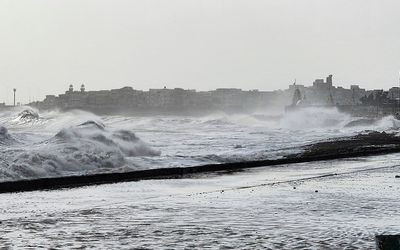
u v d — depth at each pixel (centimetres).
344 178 2869
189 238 1310
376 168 3522
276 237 1308
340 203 1905
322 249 1167
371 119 15788
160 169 3164
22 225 1498
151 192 2322
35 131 10688
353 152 4928
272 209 1780
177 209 1806
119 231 1405
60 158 3234
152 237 1323
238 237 1315
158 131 11450
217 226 1470
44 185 2559
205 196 2164
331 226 1450
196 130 12138
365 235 1320
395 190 2284
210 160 4250
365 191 2261
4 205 1919
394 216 1608
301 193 2223
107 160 3481
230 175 3145
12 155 3098
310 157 4275
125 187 2522
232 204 1916
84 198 2122
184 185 2612
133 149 4384
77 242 1266
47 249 1192
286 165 3884
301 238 1291
